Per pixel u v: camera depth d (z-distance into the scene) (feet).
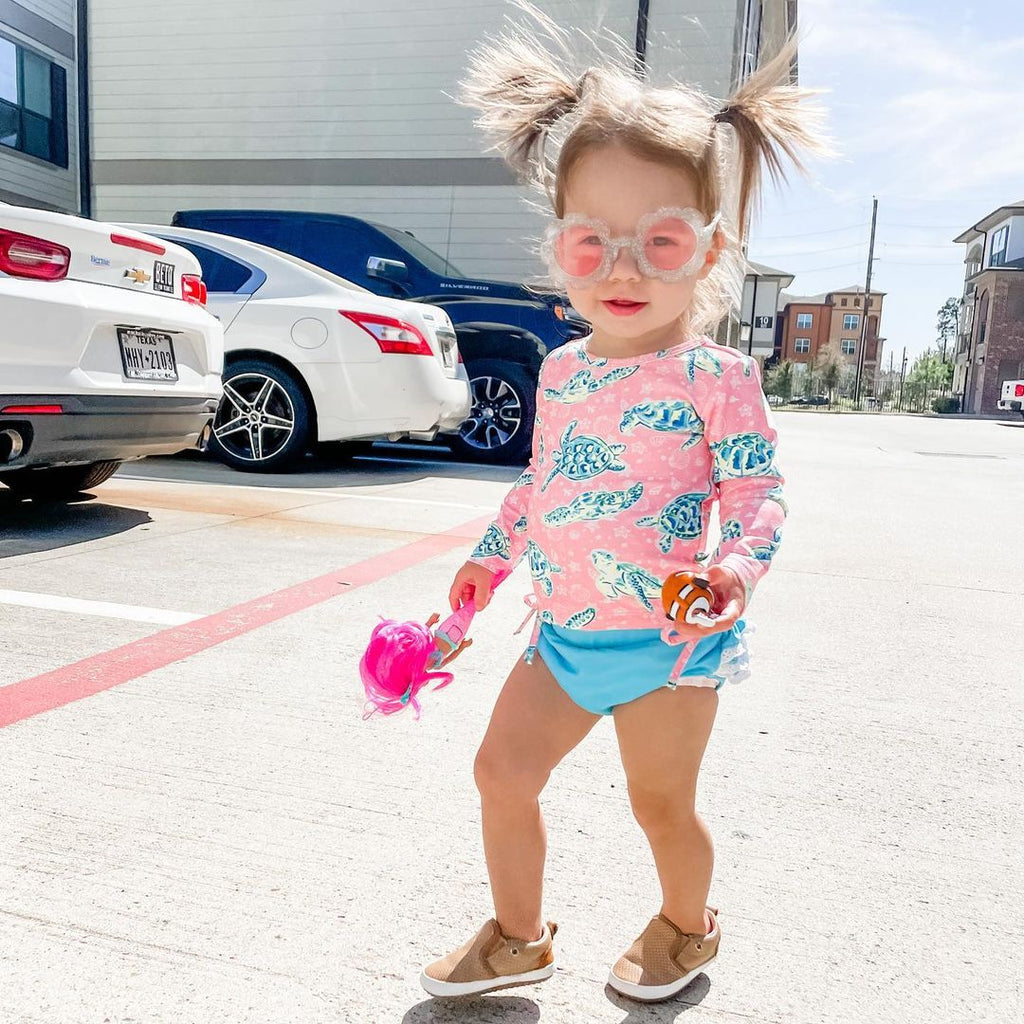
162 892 5.89
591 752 8.07
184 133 42.55
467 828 6.77
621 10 35.32
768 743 8.48
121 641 10.19
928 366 205.67
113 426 13.98
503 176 39.37
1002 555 16.97
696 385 4.81
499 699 5.19
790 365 187.21
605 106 4.91
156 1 42.01
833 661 10.77
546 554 5.11
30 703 8.50
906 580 14.74
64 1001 4.92
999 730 8.98
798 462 32.63
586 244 4.76
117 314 13.88
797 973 5.42
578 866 6.38
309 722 8.39
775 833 6.93
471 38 39.04
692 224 4.69
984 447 44.47
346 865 6.26
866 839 6.91
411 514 17.65
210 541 14.85
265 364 21.13
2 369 12.44
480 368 25.52
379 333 20.59
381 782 7.38
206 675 9.34
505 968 4.99
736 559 4.46
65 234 13.28
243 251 21.70
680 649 4.82
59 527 15.39
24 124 44.60
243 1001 4.99
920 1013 5.14
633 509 4.85
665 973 5.15
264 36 41.11
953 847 6.85
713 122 5.02
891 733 8.82
